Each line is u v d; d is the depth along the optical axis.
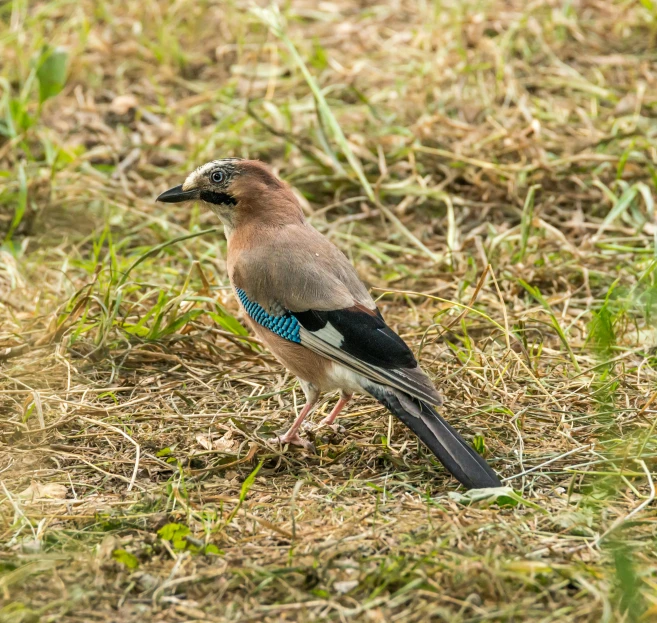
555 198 14.55
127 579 7.09
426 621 6.58
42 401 9.93
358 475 8.88
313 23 19.53
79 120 16.69
